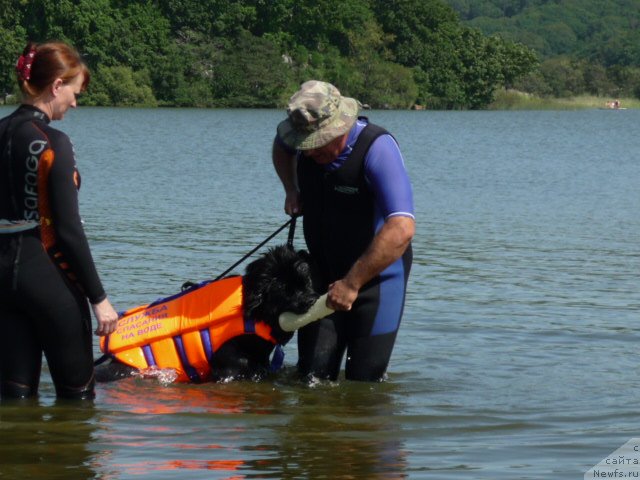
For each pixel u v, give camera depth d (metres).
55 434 5.51
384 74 92.44
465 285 10.38
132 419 5.86
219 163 27.72
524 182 24.03
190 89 82.44
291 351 7.73
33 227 5.59
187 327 6.75
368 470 5.02
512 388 6.76
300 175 6.57
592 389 6.75
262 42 84.94
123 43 80.88
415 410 6.20
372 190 6.29
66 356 5.89
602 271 11.41
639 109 118.75
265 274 6.58
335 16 89.94
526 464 5.13
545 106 110.44
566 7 190.00
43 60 5.54
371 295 6.59
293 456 5.23
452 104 99.50
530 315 9.03
